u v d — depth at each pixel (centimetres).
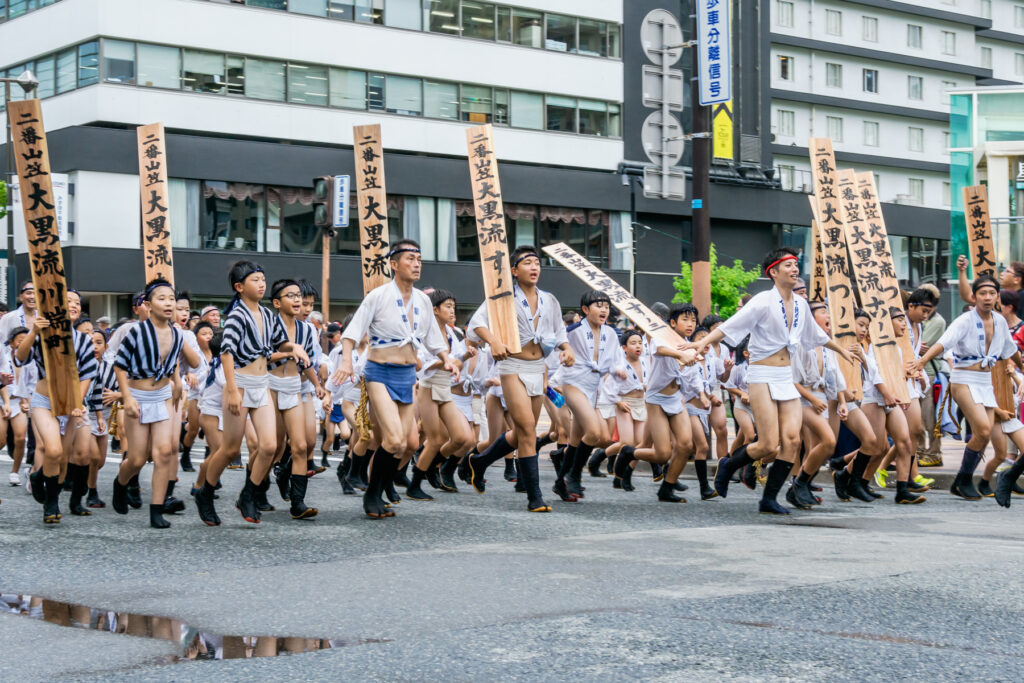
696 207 1544
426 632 511
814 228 1318
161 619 545
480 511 966
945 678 435
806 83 5259
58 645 496
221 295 3425
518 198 3959
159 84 3341
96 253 3247
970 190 1378
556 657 466
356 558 710
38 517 945
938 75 5688
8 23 3528
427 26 3769
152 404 878
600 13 4131
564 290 4069
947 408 1165
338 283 3603
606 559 697
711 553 719
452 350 1197
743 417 1230
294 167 3531
